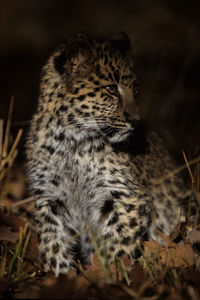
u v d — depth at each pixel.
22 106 22.72
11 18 41.84
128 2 47.16
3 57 33.09
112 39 10.94
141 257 8.99
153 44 34.12
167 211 11.09
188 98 24.14
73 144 9.79
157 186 11.01
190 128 19.47
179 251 8.77
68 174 9.93
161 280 7.86
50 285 7.67
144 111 17.62
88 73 9.46
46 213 9.95
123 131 9.91
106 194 9.92
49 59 10.33
